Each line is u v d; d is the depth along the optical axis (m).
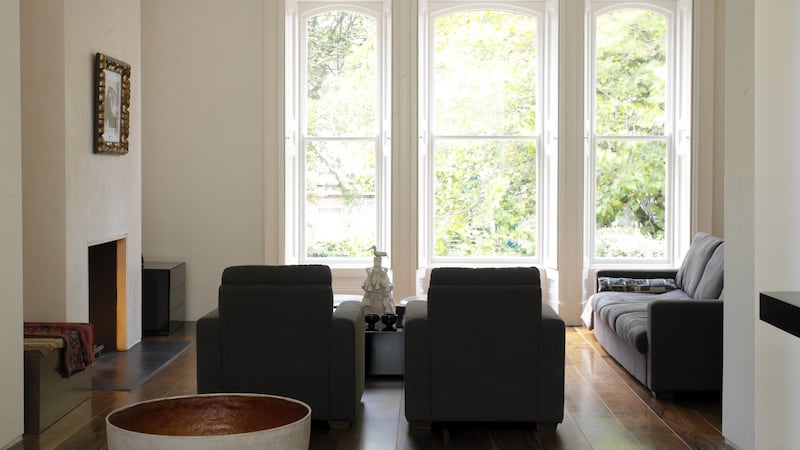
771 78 4.32
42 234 5.93
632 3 8.57
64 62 5.89
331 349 4.88
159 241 8.59
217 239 8.55
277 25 8.38
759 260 4.34
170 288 7.93
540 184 8.74
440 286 4.79
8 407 4.60
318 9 8.65
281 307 4.84
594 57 8.62
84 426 4.98
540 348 4.79
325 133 8.77
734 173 4.56
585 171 8.41
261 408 2.57
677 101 8.62
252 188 8.52
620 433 4.88
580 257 8.38
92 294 7.10
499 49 8.71
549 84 8.58
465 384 4.81
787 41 4.30
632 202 8.70
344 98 8.76
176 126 8.51
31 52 5.88
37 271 5.95
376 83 8.73
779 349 4.33
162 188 8.55
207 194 8.54
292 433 2.24
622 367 6.59
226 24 8.44
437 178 8.78
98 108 6.39
